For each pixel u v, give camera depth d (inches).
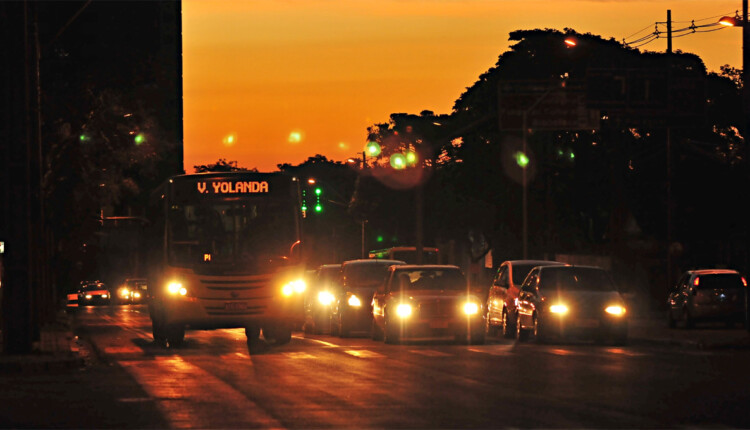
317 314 4082.2
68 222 5349.4
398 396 1827.0
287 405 1710.1
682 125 5378.9
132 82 4756.4
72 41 4574.3
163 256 3262.8
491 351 2938.0
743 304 4133.9
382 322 3388.3
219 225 3265.3
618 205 6638.8
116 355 2886.3
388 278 3489.2
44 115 4522.6
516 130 5561.0
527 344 3314.5
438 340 3548.2
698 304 4128.9
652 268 6688.0
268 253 3272.6
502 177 7815.0
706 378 2112.5
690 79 5310.0
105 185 5265.8
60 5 4478.3
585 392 1868.8
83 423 1535.4
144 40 4921.3
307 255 3312.0
